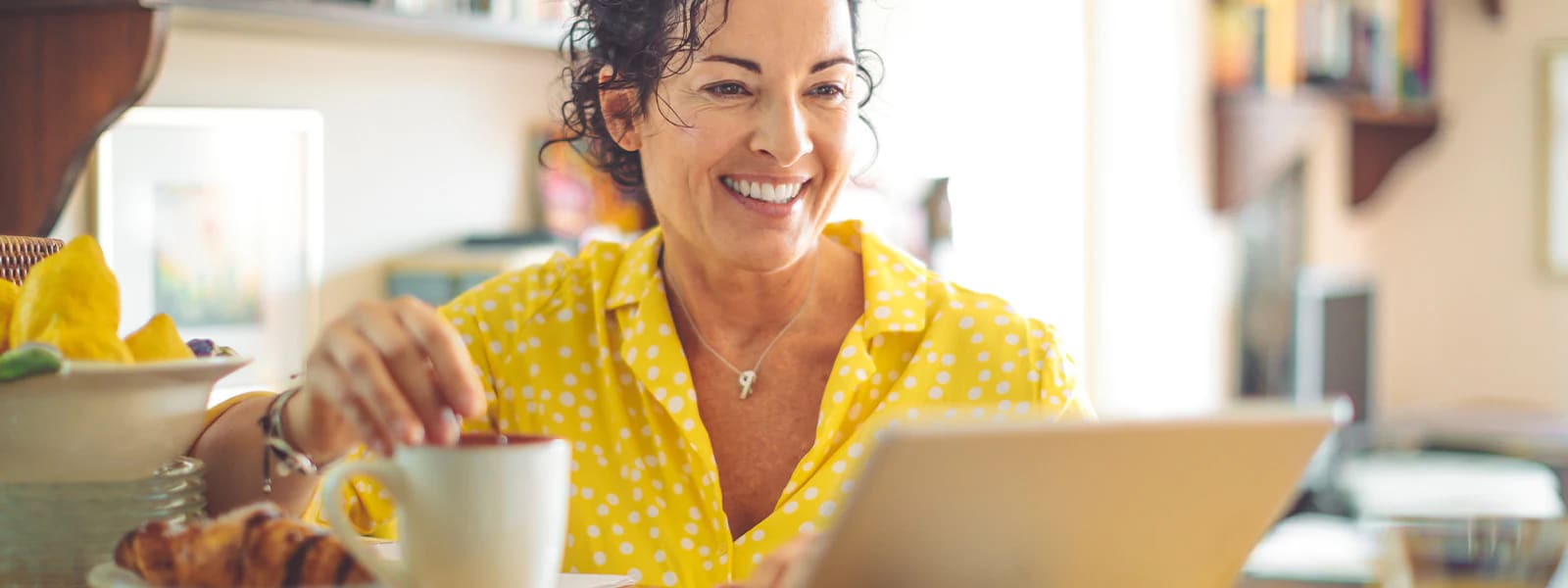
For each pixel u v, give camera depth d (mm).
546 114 2637
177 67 2066
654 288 1310
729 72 1197
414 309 819
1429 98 4297
